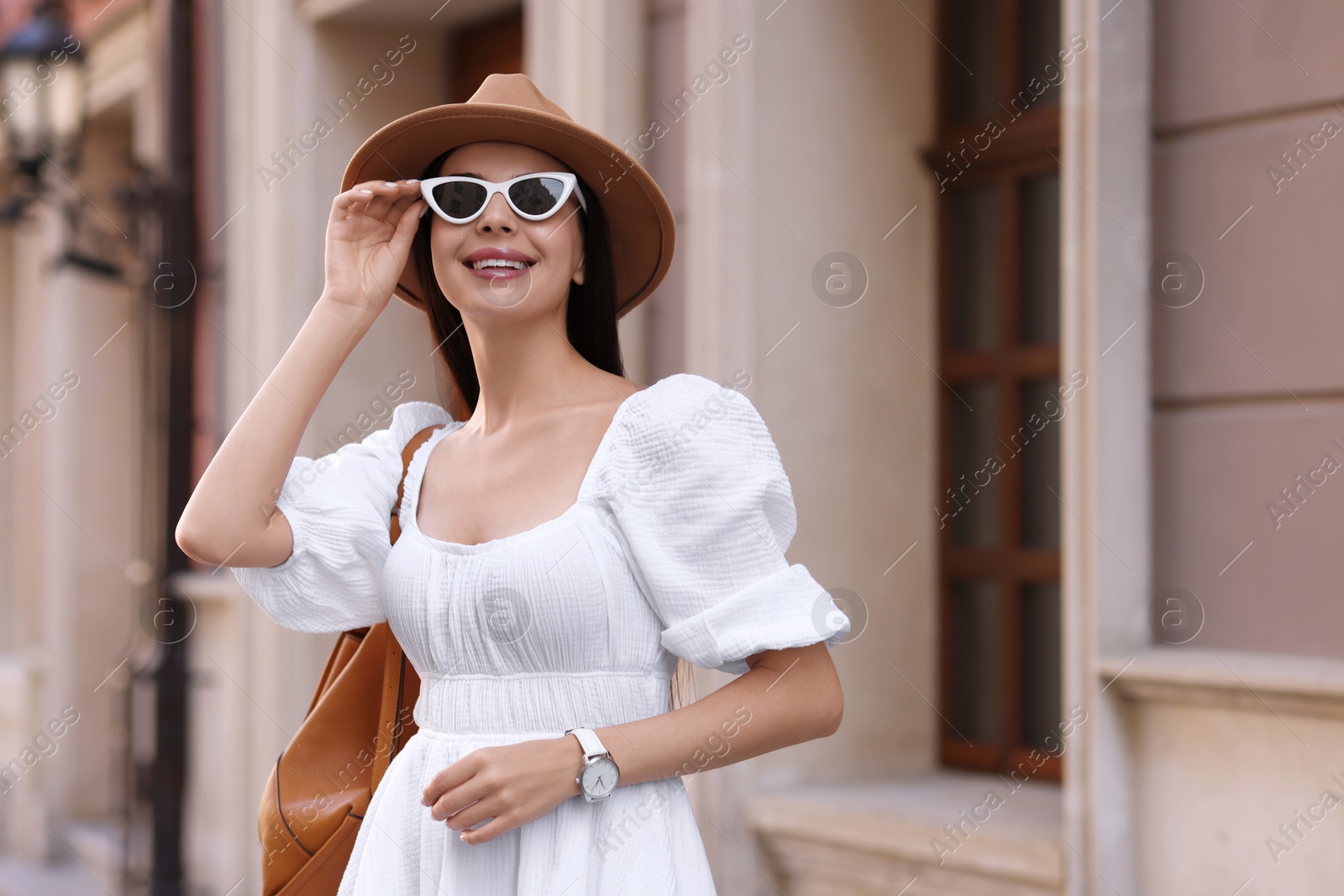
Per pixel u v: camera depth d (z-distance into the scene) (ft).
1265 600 14.85
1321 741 13.87
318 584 9.43
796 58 20.12
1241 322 15.11
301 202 28.78
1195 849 14.93
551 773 8.11
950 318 21.40
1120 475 15.46
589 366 9.63
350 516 9.43
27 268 46.01
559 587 8.50
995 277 20.92
